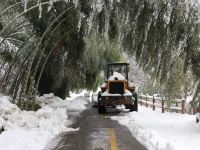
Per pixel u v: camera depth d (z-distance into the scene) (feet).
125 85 90.99
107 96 88.84
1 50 88.43
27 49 91.35
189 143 46.06
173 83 61.57
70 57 90.53
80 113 87.20
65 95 119.96
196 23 57.77
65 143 44.78
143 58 63.57
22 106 70.74
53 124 56.95
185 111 86.58
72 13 70.64
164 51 60.90
